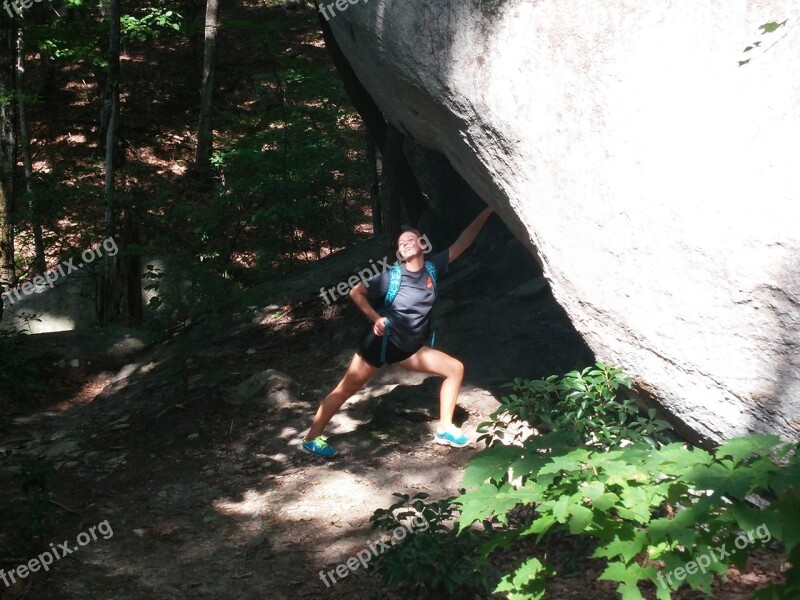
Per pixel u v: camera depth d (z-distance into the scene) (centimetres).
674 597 380
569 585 403
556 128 439
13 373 809
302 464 608
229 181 1144
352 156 1222
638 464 225
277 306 936
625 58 409
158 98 2114
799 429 382
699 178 394
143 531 530
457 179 930
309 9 2400
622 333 442
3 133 1223
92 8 1880
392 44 521
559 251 457
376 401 690
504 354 706
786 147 372
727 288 392
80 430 745
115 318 1062
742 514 199
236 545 507
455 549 419
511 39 448
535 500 227
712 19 388
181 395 767
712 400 411
